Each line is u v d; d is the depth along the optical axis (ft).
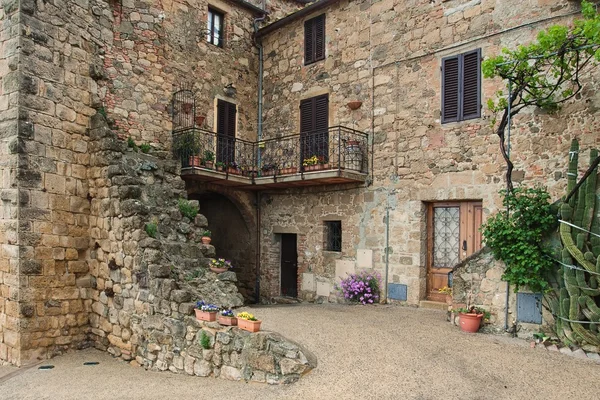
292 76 34.83
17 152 20.07
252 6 36.19
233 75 35.22
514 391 14.03
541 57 19.12
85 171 23.11
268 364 15.51
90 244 22.90
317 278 32.22
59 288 21.50
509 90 20.86
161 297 19.07
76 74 23.03
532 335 19.02
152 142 28.73
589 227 17.53
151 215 22.04
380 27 29.53
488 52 24.81
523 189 20.57
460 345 18.06
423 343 18.16
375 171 29.27
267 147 36.04
